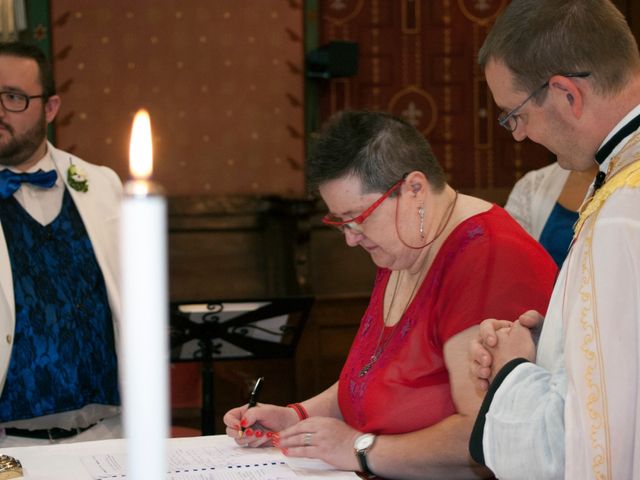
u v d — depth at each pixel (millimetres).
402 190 2064
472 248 2053
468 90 7598
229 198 6965
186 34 7184
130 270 410
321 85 7398
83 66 7062
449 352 1993
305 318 3486
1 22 6867
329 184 2080
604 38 1496
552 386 1525
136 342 412
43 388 3105
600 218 1432
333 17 7438
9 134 3221
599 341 1388
